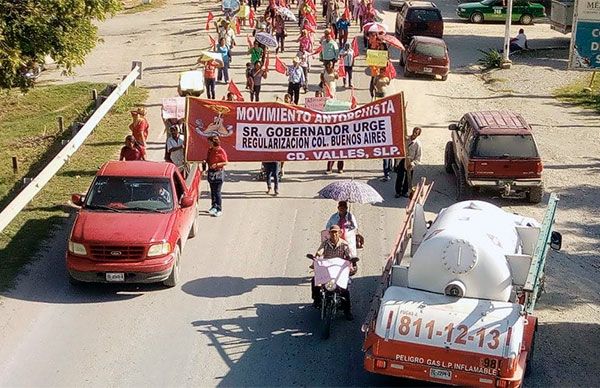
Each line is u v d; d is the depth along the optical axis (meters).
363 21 41.41
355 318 13.29
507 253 10.90
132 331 12.66
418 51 34.00
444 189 20.70
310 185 20.55
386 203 19.33
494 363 9.92
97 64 35.81
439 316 10.23
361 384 11.27
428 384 11.28
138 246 13.72
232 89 20.81
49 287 14.17
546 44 42.91
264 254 15.98
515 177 19.28
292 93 26.31
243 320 13.15
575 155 24.08
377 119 17.08
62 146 23.45
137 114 20.69
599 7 23.33
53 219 17.31
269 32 36.69
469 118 20.48
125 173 15.19
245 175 21.30
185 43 39.97
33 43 19.58
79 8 19.88
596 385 11.37
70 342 12.25
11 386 10.95
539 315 13.70
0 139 25.67
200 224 17.62
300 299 13.99
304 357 11.99
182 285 14.47
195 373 11.46
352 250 13.67
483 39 43.91
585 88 32.69
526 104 30.47
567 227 18.22
